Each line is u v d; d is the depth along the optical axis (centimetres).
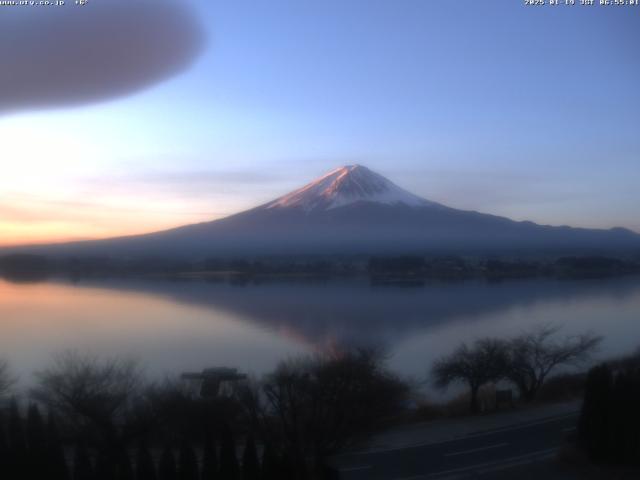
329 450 1934
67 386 2520
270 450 1551
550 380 3098
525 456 1989
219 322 6669
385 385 2380
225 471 1538
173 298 9412
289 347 4919
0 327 6356
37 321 6794
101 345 5156
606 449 1898
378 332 5784
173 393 2233
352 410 2125
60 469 1599
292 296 9575
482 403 2700
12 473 1605
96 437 1973
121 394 2234
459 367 2738
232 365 4069
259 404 2280
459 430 2281
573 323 5997
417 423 2386
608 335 5188
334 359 2878
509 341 4181
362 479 1792
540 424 2345
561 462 1923
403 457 1978
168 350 4816
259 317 7056
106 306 8312
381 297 9156
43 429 1652
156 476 1560
